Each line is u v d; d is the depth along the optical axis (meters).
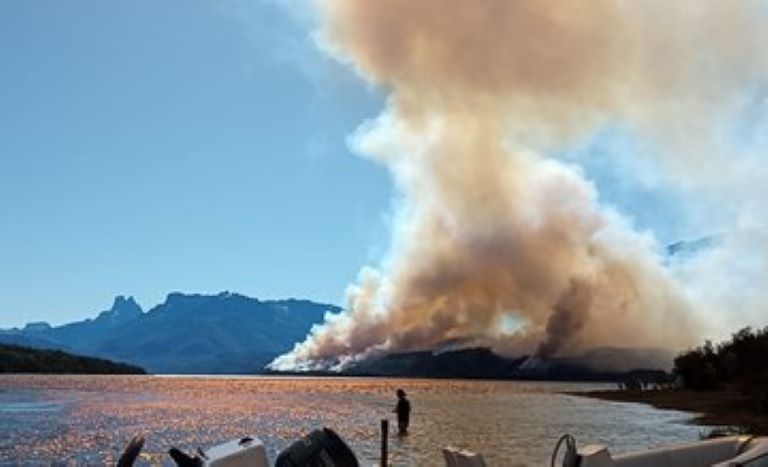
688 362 119.62
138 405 108.56
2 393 142.12
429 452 40.81
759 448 10.87
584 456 10.41
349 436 52.91
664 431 55.47
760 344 106.19
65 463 41.19
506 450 42.22
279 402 124.62
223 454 9.93
